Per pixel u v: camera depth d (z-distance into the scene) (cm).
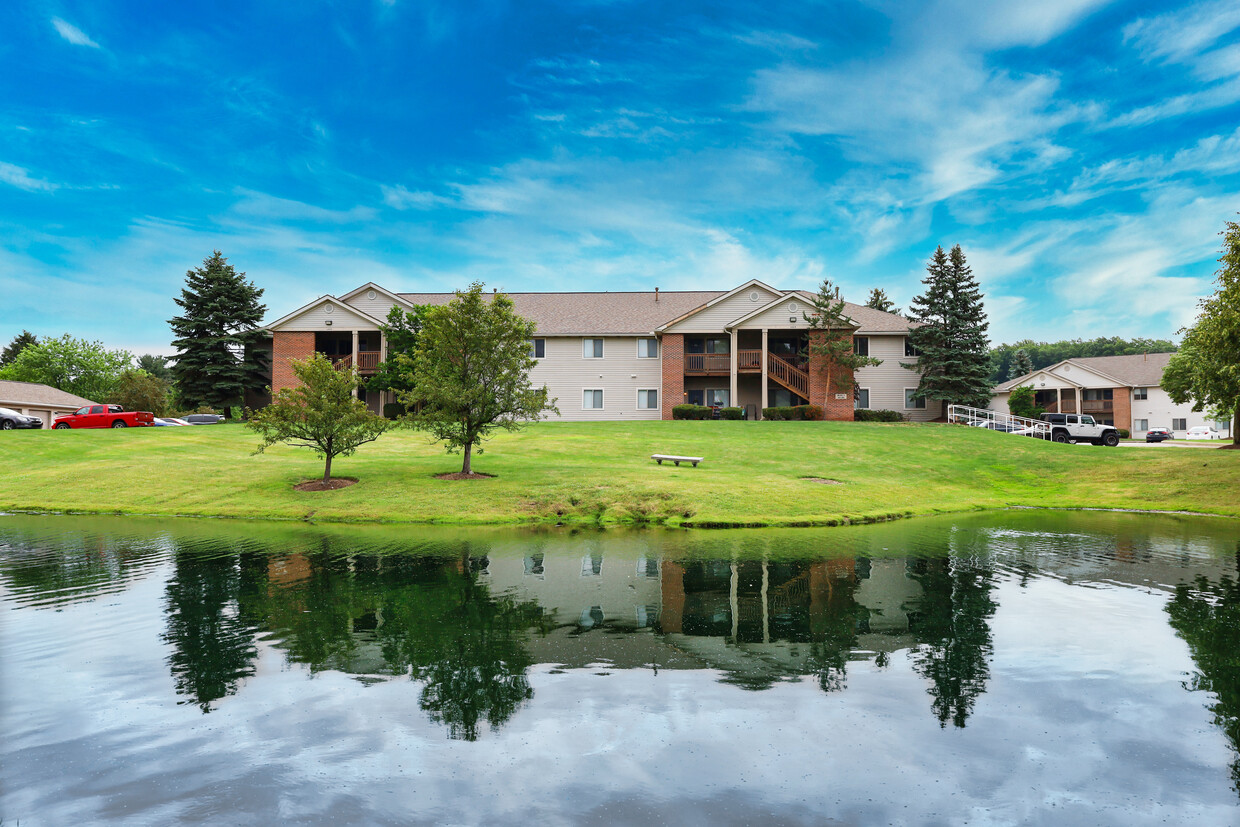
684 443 3070
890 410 4134
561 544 1407
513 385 2180
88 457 2430
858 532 1603
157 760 484
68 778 458
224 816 414
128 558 1212
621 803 431
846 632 793
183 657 695
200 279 4412
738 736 527
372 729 535
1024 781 461
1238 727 543
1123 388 6322
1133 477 2445
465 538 1479
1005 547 1387
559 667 674
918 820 414
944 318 4222
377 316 4225
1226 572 1134
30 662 677
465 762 484
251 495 1945
